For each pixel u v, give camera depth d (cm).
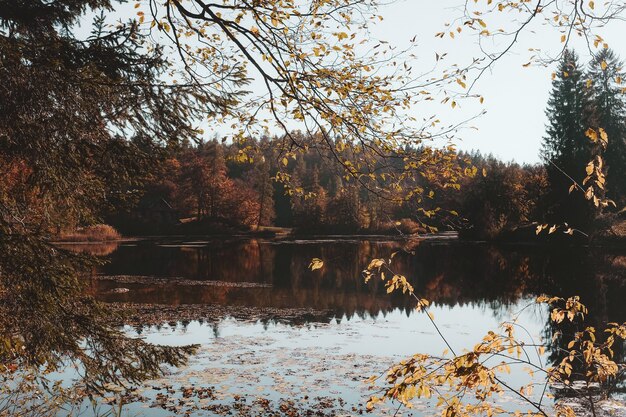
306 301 1838
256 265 3014
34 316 468
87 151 507
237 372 934
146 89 504
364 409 755
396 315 1584
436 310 1678
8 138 442
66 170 480
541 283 2217
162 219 5662
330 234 6381
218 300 1817
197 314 1544
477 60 394
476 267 2866
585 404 755
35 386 554
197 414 722
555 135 4166
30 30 543
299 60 448
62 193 480
